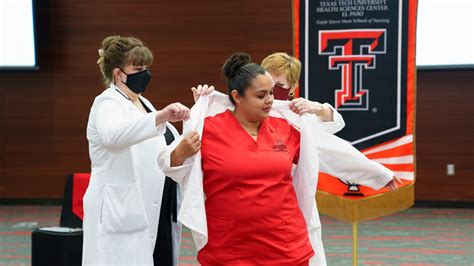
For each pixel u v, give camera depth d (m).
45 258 3.85
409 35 3.50
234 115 2.27
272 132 2.28
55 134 8.24
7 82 8.27
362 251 5.72
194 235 2.22
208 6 7.88
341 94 3.57
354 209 3.56
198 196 2.18
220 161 2.17
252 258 2.17
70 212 4.08
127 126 2.34
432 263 5.29
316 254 2.56
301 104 2.35
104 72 2.74
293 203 2.25
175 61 7.98
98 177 2.68
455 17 7.27
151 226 2.70
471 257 5.48
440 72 7.55
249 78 2.13
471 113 7.55
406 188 3.53
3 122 8.32
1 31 7.94
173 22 7.95
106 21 8.04
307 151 2.32
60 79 8.18
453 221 6.98
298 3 3.58
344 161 2.47
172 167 2.17
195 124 2.21
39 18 8.00
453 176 7.62
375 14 3.51
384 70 3.53
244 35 7.86
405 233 6.44
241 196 2.15
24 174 8.33
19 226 6.98
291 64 2.71
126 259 2.62
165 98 8.03
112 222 2.62
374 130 3.55
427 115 7.63
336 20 3.55
